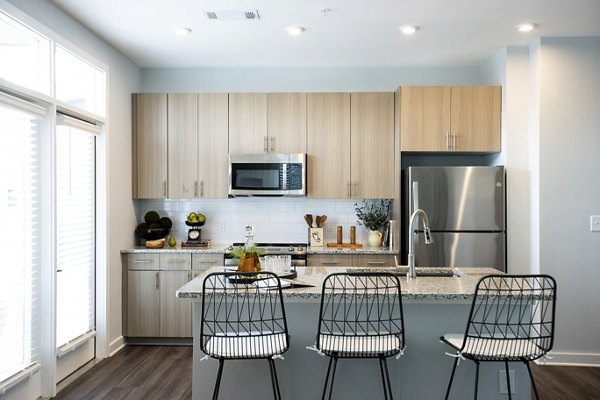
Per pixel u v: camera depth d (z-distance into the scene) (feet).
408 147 14.03
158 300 13.80
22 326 9.25
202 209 15.78
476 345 7.22
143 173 14.67
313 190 14.66
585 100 12.43
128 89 14.44
